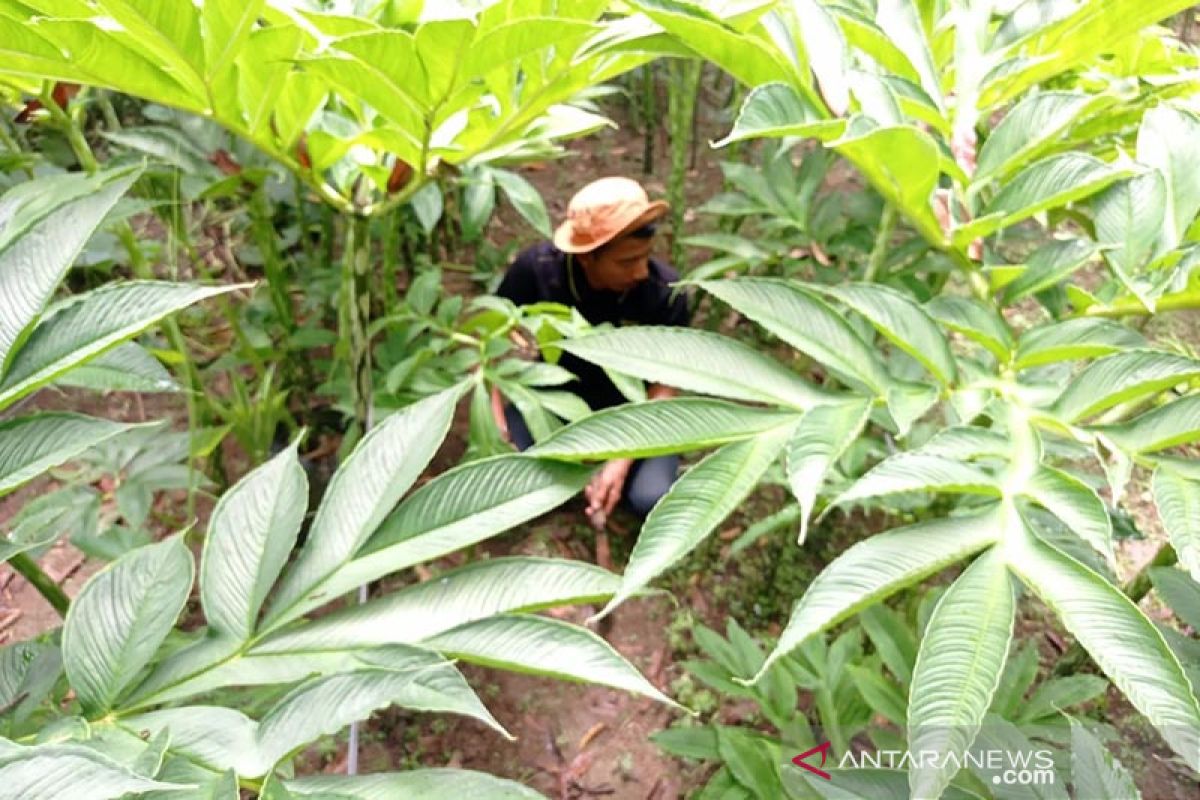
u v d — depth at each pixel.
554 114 1.43
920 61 1.05
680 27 0.90
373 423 1.84
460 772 0.66
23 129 1.88
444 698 0.66
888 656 1.47
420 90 1.02
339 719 0.62
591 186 1.88
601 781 1.85
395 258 2.34
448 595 0.76
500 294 2.23
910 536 0.75
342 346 1.83
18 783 0.47
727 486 0.77
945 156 0.97
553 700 2.00
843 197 2.12
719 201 2.17
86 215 0.69
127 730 0.67
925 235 1.03
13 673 0.81
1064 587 0.69
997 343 0.95
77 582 2.04
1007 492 0.79
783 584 2.16
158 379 0.83
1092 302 1.00
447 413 0.85
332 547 0.79
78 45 0.94
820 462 0.77
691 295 2.78
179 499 2.20
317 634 0.75
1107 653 0.64
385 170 1.34
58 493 1.58
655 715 1.97
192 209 2.37
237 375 2.08
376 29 0.98
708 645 1.69
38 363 0.64
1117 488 0.78
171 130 1.67
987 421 1.12
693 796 1.78
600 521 2.26
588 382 2.32
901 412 0.84
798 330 0.88
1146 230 0.98
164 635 0.73
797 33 1.03
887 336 0.89
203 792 0.60
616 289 2.00
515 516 0.78
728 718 1.95
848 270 2.19
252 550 0.79
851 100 0.99
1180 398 0.83
